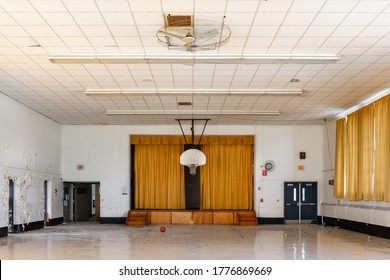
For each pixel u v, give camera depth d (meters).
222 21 8.69
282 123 21.36
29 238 14.85
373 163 15.49
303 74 12.51
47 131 19.72
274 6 8.02
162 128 21.81
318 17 8.53
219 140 21.80
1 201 14.86
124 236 15.56
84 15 8.48
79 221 23.00
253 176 22.02
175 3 7.90
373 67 11.80
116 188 21.62
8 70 12.16
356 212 17.19
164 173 22.16
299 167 21.73
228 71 12.23
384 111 14.46
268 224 21.33
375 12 8.30
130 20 8.70
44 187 19.83
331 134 20.64
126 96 15.31
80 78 13.05
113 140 21.84
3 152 15.07
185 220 21.20
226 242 13.70
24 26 9.04
